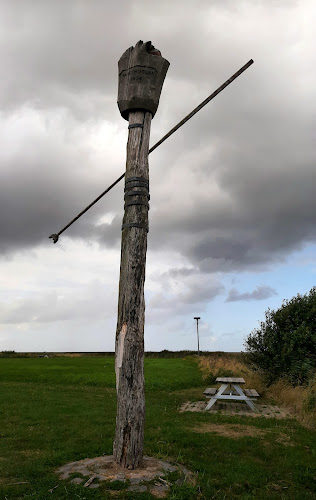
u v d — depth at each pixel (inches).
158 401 465.4
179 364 972.6
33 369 770.8
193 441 263.0
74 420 336.8
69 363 942.4
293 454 242.4
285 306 569.3
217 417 366.0
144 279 215.9
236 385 430.9
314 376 470.3
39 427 311.9
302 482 202.4
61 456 227.8
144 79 232.2
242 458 234.8
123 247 220.2
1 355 1470.2
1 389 531.2
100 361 1024.9
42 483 183.5
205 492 180.1
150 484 178.1
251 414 392.5
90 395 497.0
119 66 242.7
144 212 223.5
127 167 231.5
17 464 215.9
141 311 210.2
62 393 504.1
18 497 171.6
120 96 236.8
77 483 179.8
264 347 565.0
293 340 524.7
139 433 197.9
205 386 628.1
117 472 188.9
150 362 1059.3
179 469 201.5
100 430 298.5
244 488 191.8
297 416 376.8
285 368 533.6
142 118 234.7
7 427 313.1
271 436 287.6
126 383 200.1
